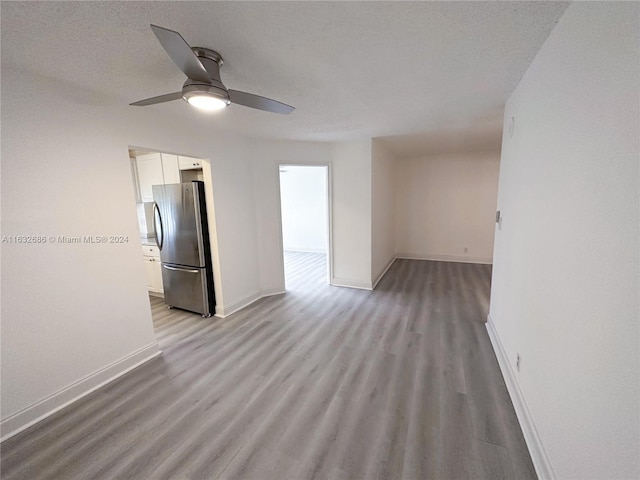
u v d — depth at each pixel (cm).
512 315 200
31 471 146
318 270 561
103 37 139
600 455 91
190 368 234
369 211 411
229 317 338
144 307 246
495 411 178
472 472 138
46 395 184
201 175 394
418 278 478
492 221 557
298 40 146
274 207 400
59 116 187
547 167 142
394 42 149
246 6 119
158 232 354
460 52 160
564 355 118
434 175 585
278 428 169
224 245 338
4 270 166
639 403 74
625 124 81
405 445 155
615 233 85
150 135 247
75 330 199
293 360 243
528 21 131
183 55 125
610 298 87
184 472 143
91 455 154
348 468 143
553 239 132
